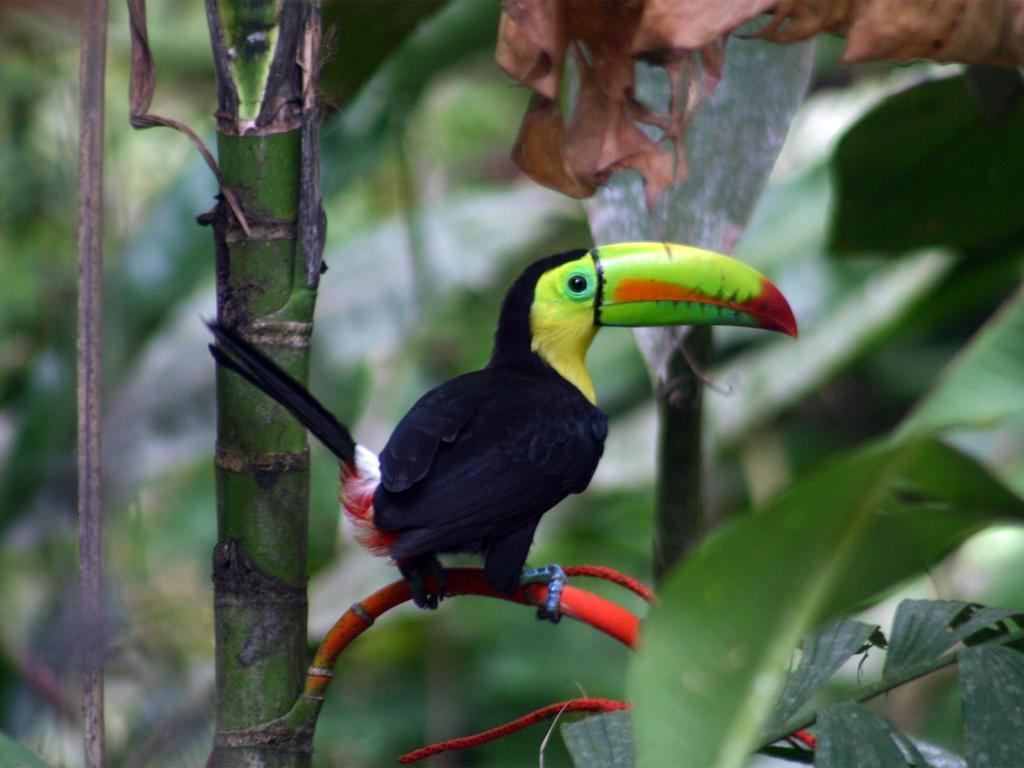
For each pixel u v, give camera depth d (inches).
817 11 172.7
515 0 177.2
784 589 134.3
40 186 327.6
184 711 227.5
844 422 437.1
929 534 164.9
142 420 324.8
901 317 333.4
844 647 171.9
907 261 340.8
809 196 370.3
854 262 347.9
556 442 263.9
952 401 154.5
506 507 250.7
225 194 172.2
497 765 431.8
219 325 171.5
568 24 181.8
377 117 331.9
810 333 343.3
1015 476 280.4
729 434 338.6
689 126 223.8
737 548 135.5
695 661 131.6
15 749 162.6
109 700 230.4
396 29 263.1
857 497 136.9
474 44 326.0
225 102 171.6
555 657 443.2
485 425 261.1
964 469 154.0
